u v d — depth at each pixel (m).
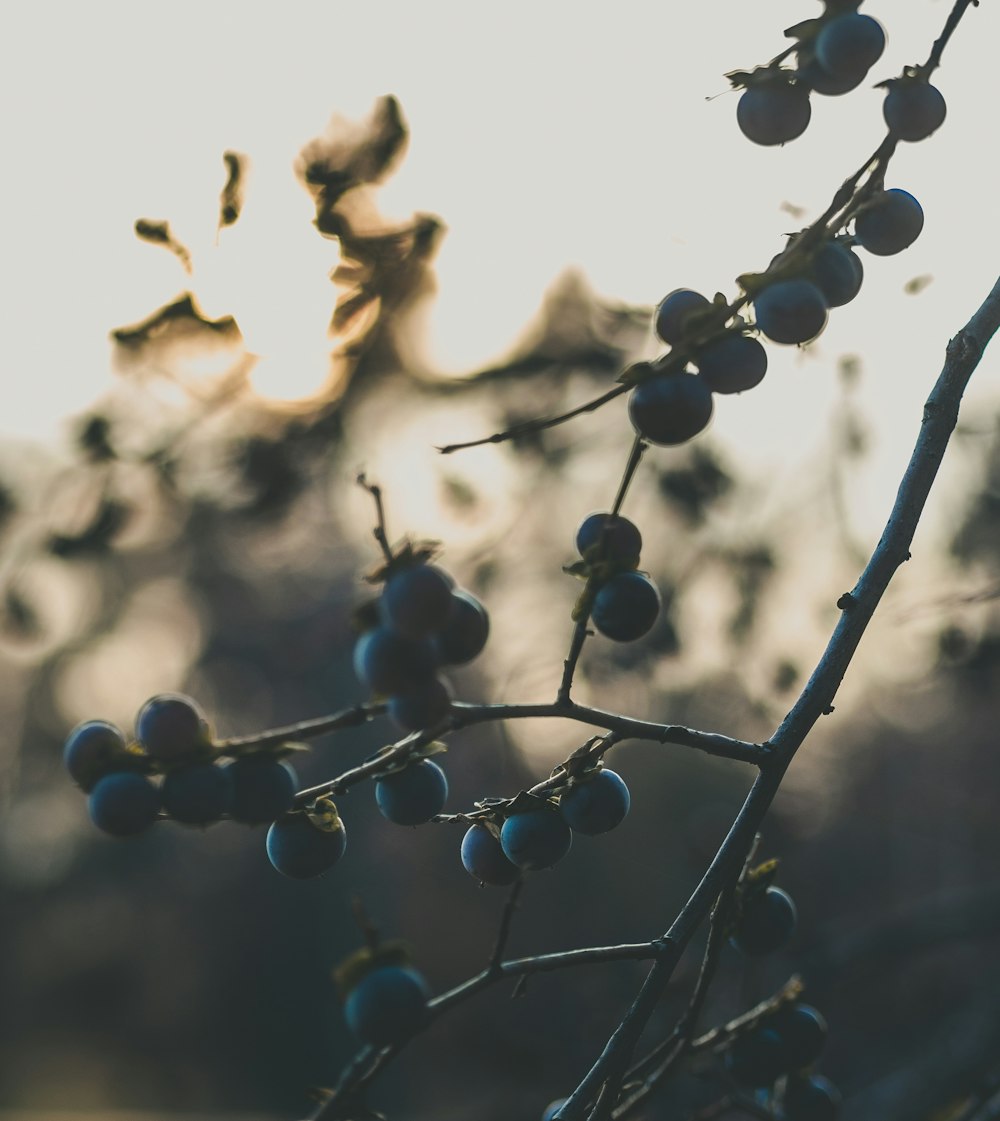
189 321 3.68
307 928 20.25
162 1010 20.42
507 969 1.56
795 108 1.68
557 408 5.34
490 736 7.38
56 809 26.30
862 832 11.75
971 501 5.67
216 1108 19.31
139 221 3.44
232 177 3.38
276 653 6.86
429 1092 12.55
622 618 1.52
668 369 1.49
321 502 5.09
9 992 21.00
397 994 1.37
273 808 1.40
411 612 1.27
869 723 12.66
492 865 1.61
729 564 5.44
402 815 1.57
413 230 3.95
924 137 1.59
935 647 5.11
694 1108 3.12
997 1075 2.81
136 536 4.88
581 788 1.60
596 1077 1.56
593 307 5.32
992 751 14.95
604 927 10.06
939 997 6.77
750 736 6.27
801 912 10.04
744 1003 2.88
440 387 5.10
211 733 1.40
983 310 1.77
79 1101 18.91
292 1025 20.00
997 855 12.35
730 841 1.67
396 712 1.35
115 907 21.44
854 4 1.62
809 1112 2.00
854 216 1.59
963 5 1.60
